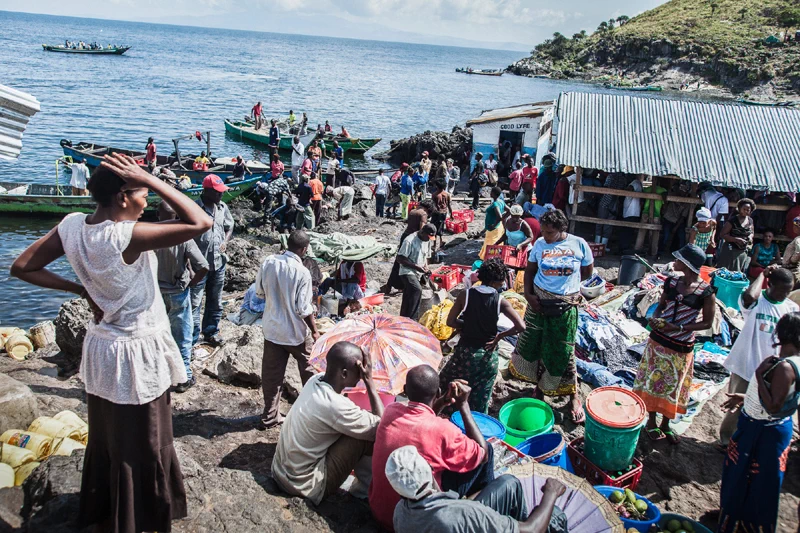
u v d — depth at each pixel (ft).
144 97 180.86
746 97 289.12
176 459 12.30
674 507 18.29
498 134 82.17
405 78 357.20
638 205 41.27
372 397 16.05
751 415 16.12
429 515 11.61
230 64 372.99
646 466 20.06
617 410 18.22
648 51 363.56
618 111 43.24
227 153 116.88
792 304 19.52
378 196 68.33
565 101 43.83
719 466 20.06
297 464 15.11
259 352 23.72
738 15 371.35
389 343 18.04
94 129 126.31
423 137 112.57
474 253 48.62
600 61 393.91
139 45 525.34
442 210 48.16
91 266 10.13
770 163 39.91
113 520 11.32
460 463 13.64
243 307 29.81
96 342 10.64
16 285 50.03
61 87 185.16
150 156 80.59
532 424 19.88
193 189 69.31
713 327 21.12
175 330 21.65
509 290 31.96
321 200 63.77
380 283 40.19
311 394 15.26
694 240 35.04
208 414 20.81
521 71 423.64
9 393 16.81
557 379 21.59
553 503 12.62
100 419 11.12
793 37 321.32
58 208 68.08
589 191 41.55
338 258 35.42
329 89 252.62
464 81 354.95
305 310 18.85
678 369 20.03
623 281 34.58
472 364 19.58
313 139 114.01
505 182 80.79
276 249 56.90
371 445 15.88
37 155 99.81
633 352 26.40
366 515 15.23
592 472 18.35
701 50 337.31
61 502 12.59
